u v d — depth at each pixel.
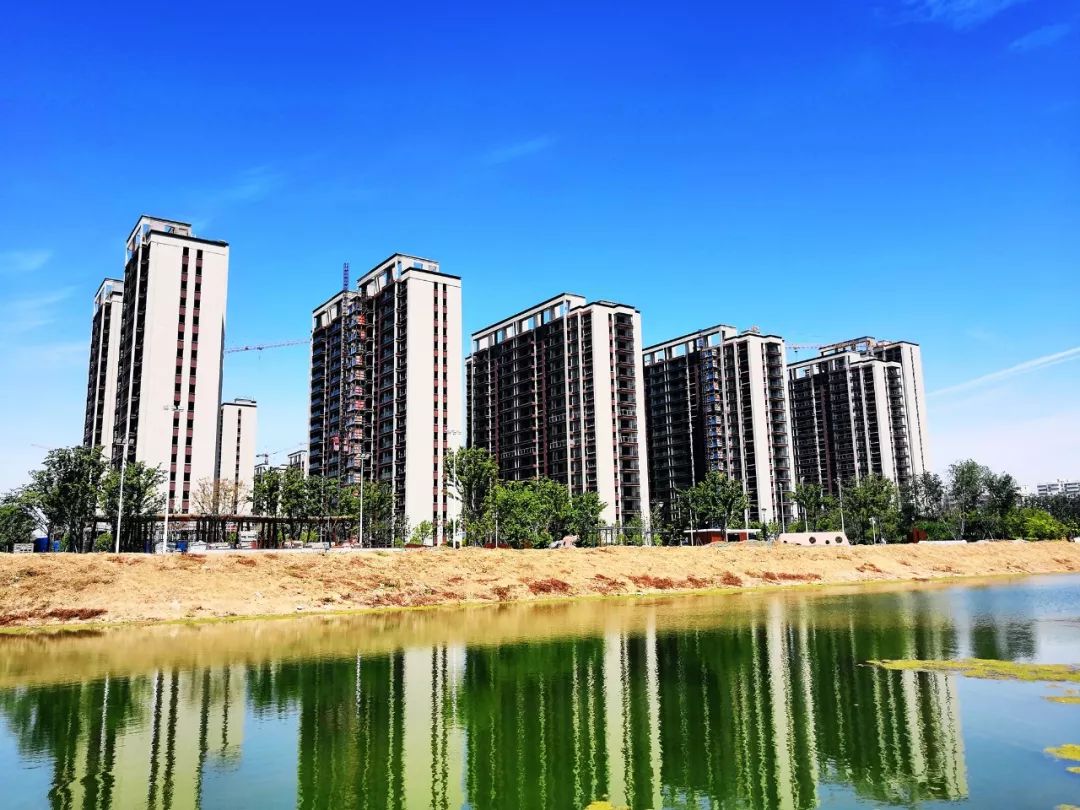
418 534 154.00
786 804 25.30
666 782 27.77
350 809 25.31
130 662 51.53
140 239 162.50
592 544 156.12
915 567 141.38
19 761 30.47
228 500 150.12
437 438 176.38
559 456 197.75
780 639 60.72
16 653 55.09
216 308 158.25
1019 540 176.62
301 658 53.16
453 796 26.50
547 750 31.78
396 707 39.19
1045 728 33.22
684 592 108.12
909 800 25.30
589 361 193.12
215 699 40.91
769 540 181.88
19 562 74.75
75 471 99.56
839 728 34.22
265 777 28.47
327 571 90.25
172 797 26.41
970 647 54.78
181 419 150.62
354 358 194.62
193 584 79.31
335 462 197.88
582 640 61.31
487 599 94.25
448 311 184.62
